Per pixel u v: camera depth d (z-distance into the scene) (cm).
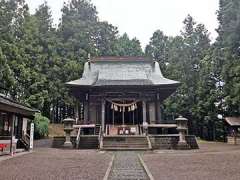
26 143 2702
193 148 3047
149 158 1995
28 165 1592
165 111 6519
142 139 3103
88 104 3997
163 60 7288
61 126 5959
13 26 5178
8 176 1227
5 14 4856
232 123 4241
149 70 4466
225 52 4259
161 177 1205
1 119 2283
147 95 3975
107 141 3073
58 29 6938
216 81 5578
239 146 3353
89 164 1650
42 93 4831
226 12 4112
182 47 6688
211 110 5475
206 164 1619
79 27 6862
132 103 3919
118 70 4428
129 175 1289
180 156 2114
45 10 7144
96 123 3947
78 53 6256
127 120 4084
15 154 2238
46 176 1233
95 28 7225
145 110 3891
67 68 5809
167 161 1795
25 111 2447
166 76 6406
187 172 1341
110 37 7569
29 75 4641
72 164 1650
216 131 5778
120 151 2708
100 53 6956
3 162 1727
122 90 3947
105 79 4128
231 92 4331
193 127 6406
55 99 5700
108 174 1282
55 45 6253
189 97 6188
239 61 3981
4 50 4356
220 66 5325
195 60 6469
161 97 4412
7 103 2019
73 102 5862
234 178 1166
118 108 3931
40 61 5428
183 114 6259
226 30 4125
